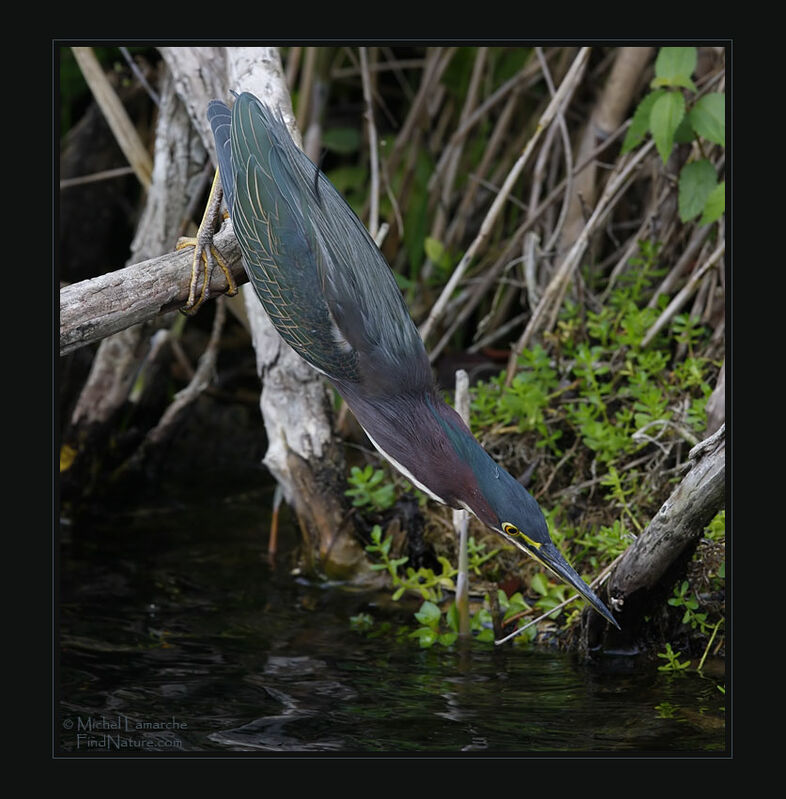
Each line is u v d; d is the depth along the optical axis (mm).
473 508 8242
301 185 8195
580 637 9625
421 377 8359
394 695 8781
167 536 12539
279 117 9055
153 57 15172
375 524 11234
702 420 10508
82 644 9789
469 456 8188
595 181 13461
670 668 9273
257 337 11211
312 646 9773
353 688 8914
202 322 15492
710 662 9453
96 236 15664
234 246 8156
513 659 9508
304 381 11164
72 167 15328
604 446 10609
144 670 9258
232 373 15258
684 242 13000
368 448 12922
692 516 8531
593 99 14375
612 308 12242
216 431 14977
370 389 8258
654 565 8906
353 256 8250
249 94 8398
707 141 12195
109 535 12578
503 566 10703
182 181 12461
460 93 15156
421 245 14453
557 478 11312
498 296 13750
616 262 13992
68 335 7535
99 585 11188
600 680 9070
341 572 11164
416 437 8258
